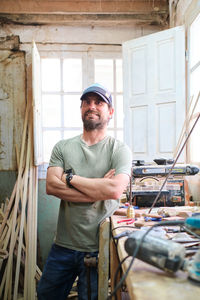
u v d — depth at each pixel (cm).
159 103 282
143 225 128
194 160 255
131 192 165
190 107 262
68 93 339
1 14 320
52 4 319
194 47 264
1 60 326
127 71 301
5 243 261
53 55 334
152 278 72
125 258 83
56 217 318
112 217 153
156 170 185
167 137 277
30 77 323
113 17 327
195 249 92
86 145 174
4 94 325
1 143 324
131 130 299
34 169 295
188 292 64
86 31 336
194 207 165
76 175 163
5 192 322
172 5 311
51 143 346
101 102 171
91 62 337
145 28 341
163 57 279
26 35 331
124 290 159
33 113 282
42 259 316
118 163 165
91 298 161
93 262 152
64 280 174
